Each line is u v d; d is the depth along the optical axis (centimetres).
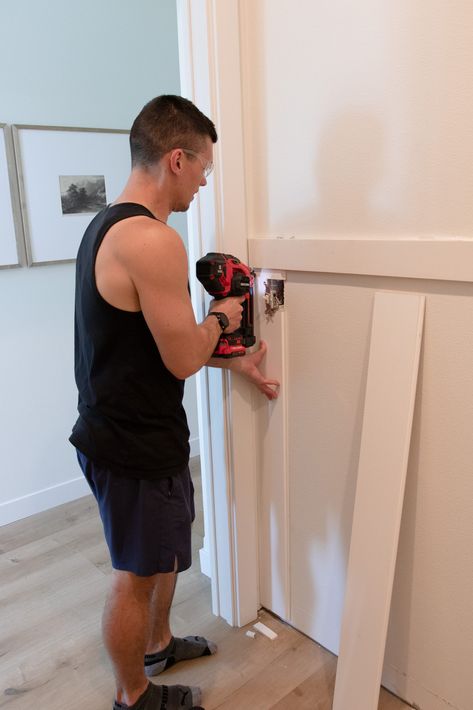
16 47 239
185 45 165
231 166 166
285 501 187
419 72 129
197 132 136
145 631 152
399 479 144
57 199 260
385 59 134
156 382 140
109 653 150
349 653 157
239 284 155
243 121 167
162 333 129
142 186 138
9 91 240
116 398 139
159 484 145
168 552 147
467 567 144
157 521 145
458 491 141
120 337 134
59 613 210
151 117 133
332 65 145
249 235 177
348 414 162
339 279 156
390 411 145
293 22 150
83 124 265
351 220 150
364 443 151
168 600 172
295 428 178
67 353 279
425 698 161
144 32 279
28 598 218
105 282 129
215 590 202
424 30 126
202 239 177
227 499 189
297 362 172
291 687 173
